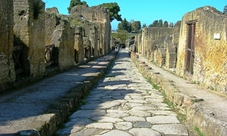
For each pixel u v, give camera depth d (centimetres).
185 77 1254
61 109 572
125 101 823
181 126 565
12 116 513
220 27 826
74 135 502
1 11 733
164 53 2120
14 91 795
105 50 4459
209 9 991
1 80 753
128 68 2217
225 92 781
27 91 808
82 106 748
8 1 775
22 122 473
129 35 9375
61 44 1415
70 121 594
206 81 946
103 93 974
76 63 1906
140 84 1237
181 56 1358
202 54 1001
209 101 675
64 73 1374
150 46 3366
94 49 2977
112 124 573
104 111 691
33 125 439
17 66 941
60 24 1466
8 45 787
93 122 587
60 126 549
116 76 1593
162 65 2111
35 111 554
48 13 1515
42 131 432
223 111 565
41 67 1109
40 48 1091
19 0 947
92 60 2664
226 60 783
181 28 1377
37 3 1022
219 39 831
